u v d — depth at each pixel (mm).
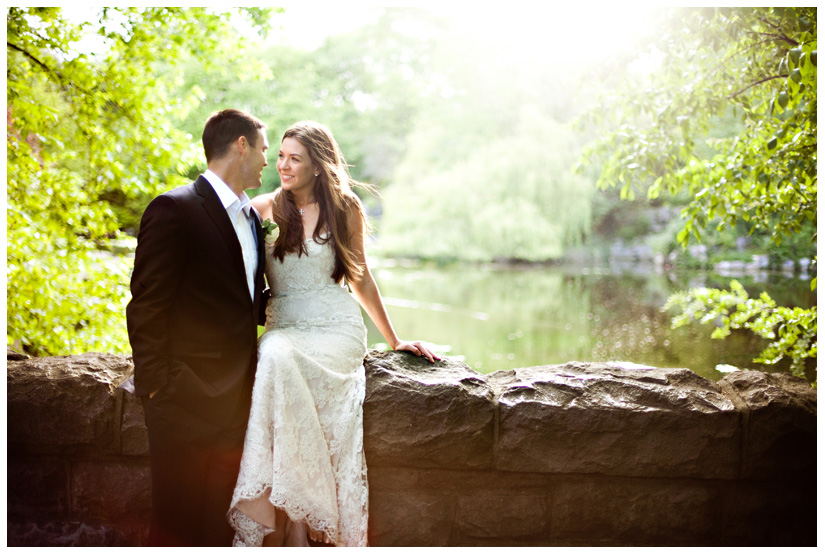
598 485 1962
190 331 1768
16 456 1982
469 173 22688
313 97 25172
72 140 4574
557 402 1932
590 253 21953
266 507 1805
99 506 2000
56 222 4438
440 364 2121
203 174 1868
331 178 2082
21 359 2111
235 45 4922
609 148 4383
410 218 23328
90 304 4605
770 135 3586
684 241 3744
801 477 1906
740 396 1979
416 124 27734
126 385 1933
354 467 1887
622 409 1914
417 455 1932
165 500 1774
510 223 20906
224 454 1801
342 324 2041
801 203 3357
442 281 17422
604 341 7633
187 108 4961
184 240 1742
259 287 1925
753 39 3750
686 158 4051
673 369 2096
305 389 1846
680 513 1945
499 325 9898
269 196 2178
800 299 9375
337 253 2064
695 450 1905
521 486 1978
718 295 3791
